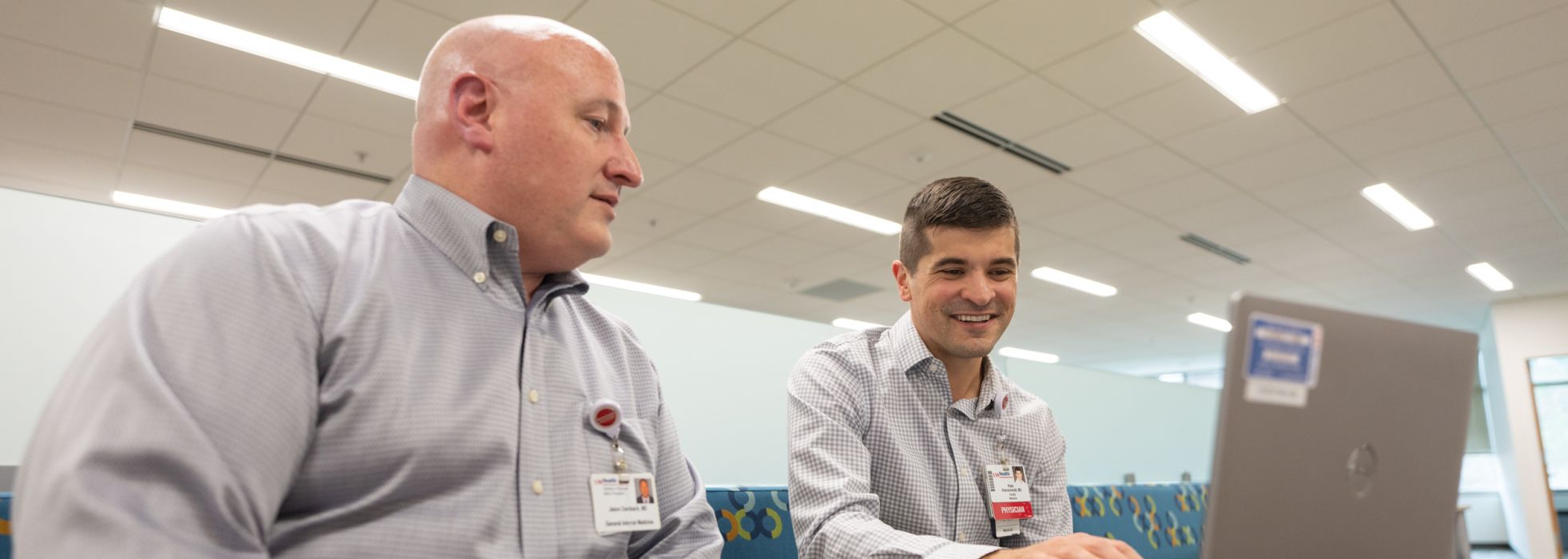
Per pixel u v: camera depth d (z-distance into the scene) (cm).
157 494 57
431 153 88
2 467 126
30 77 409
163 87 422
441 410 74
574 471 83
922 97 436
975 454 136
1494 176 543
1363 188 565
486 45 88
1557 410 914
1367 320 70
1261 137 482
